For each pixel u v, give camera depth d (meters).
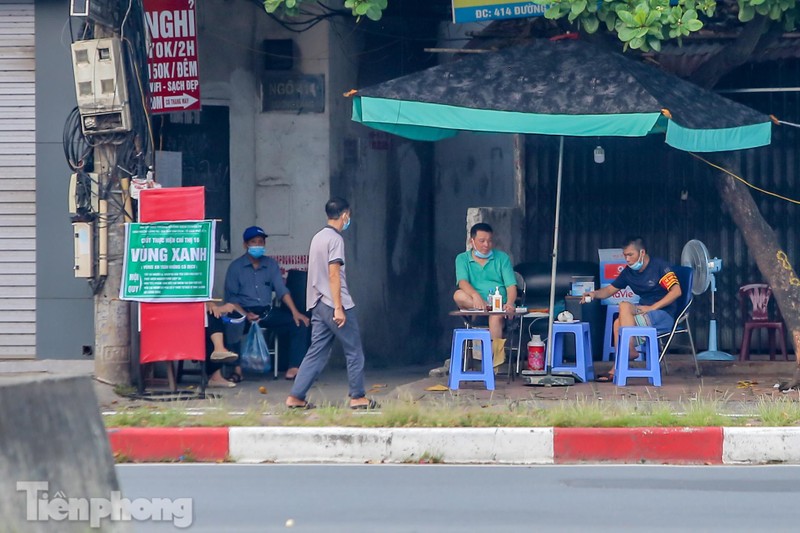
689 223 48.16
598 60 38.62
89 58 38.72
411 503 25.22
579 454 30.75
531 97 37.28
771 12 37.50
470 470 29.59
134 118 39.25
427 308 55.19
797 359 40.47
